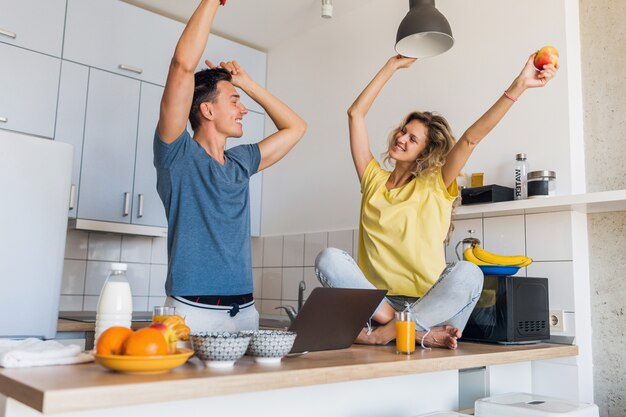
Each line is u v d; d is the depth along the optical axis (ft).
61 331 7.80
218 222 5.02
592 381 7.15
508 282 6.40
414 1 5.84
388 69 7.02
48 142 7.51
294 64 11.37
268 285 11.24
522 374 7.00
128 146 9.96
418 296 6.36
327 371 3.90
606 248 7.25
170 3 10.36
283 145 6.17
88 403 2.82
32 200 7.30
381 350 5.20
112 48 9.88
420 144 6.68
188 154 4.92
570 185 7.14
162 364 3.30
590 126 7.52
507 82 7.90
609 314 7.14
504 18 8.05
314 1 9.93
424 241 6.40
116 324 3.92
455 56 8.57
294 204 10.94
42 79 9.09
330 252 5.80
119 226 9.68
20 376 3.10
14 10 8.88
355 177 9.82
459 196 7.86
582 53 7.70
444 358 4.80
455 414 4.84
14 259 7.12
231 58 11.37
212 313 4.91
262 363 4.04
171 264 4.90
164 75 10.49
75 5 9.52
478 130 5.84
